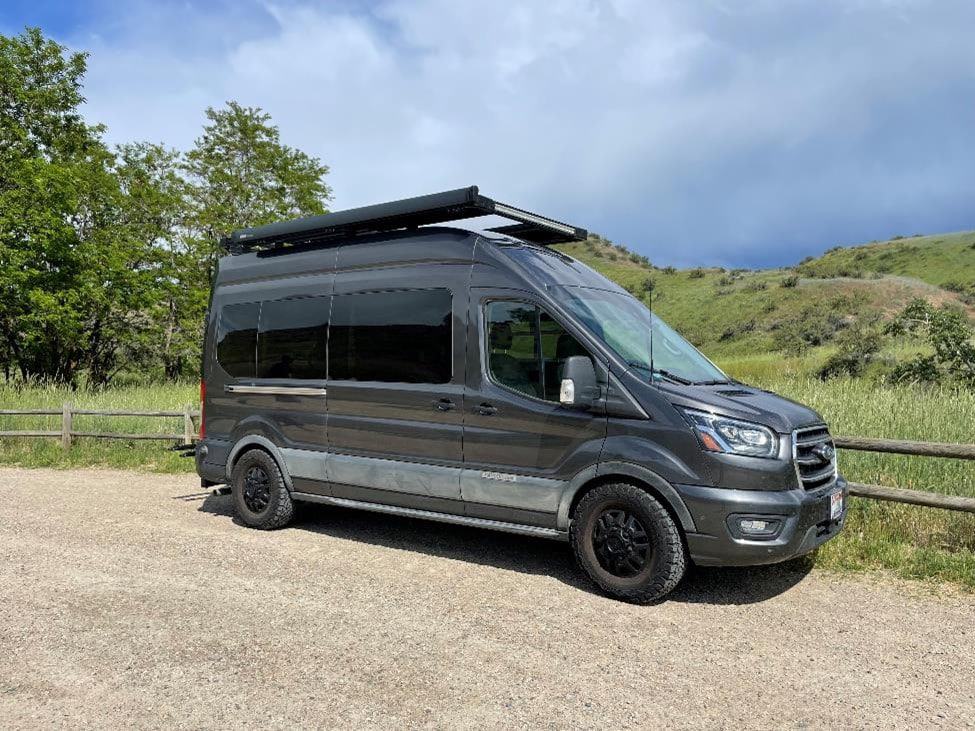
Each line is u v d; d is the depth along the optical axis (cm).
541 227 621
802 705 340
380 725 319
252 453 667
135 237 2542
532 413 511
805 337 4791
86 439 1139
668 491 457
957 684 362
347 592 494
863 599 481
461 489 545
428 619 446
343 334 617
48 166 2264
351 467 602
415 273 585
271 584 510
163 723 320
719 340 5816
